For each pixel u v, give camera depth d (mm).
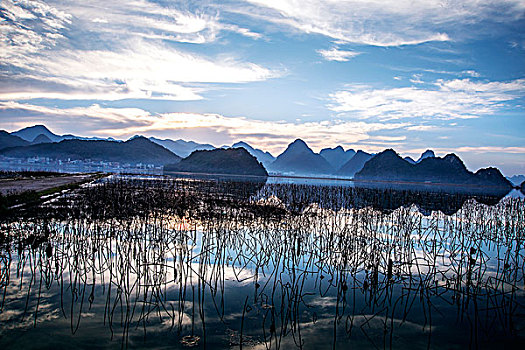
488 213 29719
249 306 8750
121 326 7410
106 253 12664
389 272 9977
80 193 32469
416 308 9094
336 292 10062
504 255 15188
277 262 12508
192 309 8398
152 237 14844
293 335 7375
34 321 7465
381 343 7184
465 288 10602
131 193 34750
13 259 11727
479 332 7812
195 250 13586
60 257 11953
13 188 33125
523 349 7105
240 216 21906
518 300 9789
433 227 21297
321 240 15188
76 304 8406
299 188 53312
